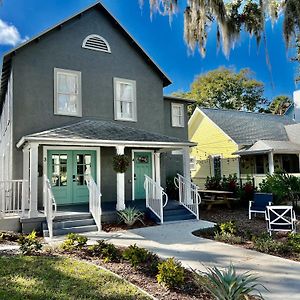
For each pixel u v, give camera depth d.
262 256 5.98
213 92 34.72
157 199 10.22
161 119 13.77
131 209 9.83
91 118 12.08
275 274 4.92
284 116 26.12
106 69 12.62
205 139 22.52
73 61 11.89
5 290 4.16
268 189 12.52
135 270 5.12
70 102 11.83
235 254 6.16
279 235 7.72
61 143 9.48
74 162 11.66
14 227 8.73
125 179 12.76
